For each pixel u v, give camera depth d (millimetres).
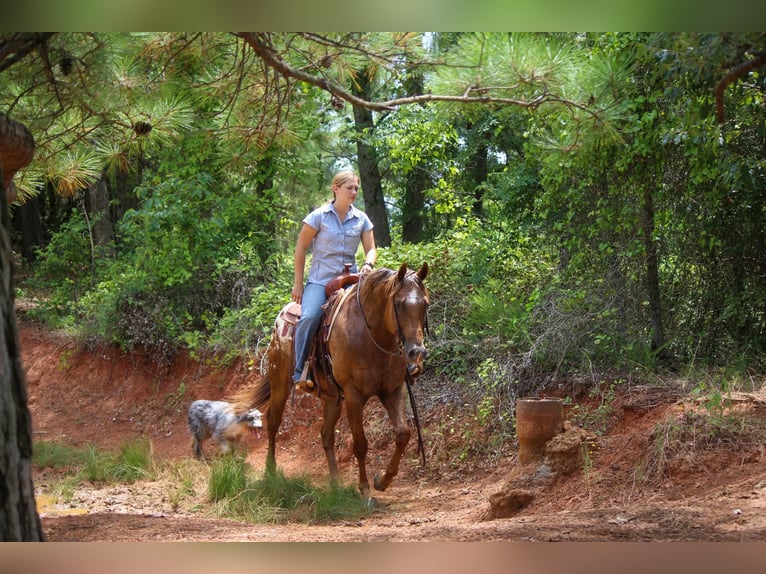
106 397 14547
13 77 6652
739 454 6340
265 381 9844
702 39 6570
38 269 19281
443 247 11734
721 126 8625
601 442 7199
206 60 7078
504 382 9594
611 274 10109
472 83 6043
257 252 14695
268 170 14664
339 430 10875
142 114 7266
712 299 9672
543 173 10445
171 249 14281
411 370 6984
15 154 5684
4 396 3607
